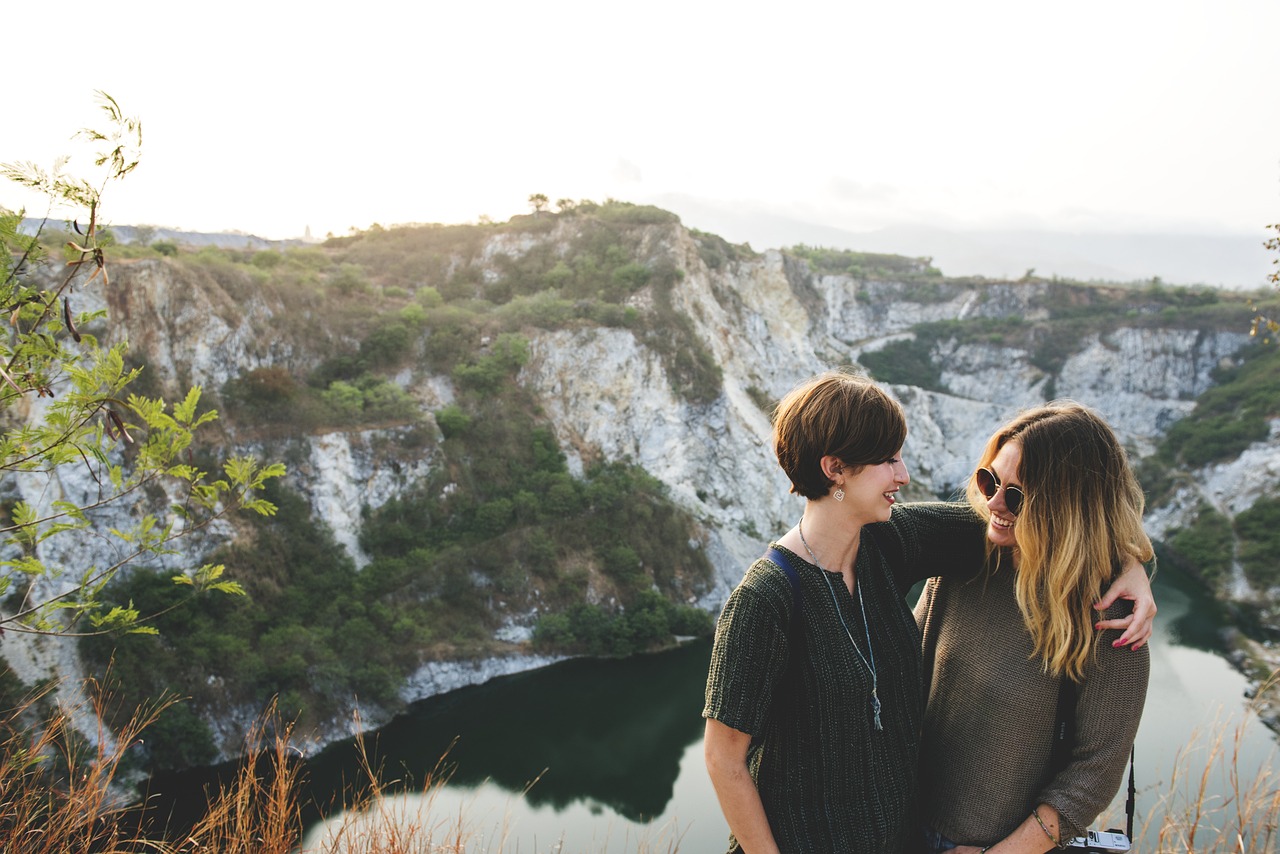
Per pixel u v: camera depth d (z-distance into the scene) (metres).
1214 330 76.19
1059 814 2.06
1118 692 2.04
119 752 3.17
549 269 59.88
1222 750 3.08
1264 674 33.28
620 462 46.91
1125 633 2.01
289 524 35.47
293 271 52.41
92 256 2.75
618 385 48.94
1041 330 82.56
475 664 34.34
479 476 42.34
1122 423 75.81
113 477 3.30
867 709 2.10
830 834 2.12
